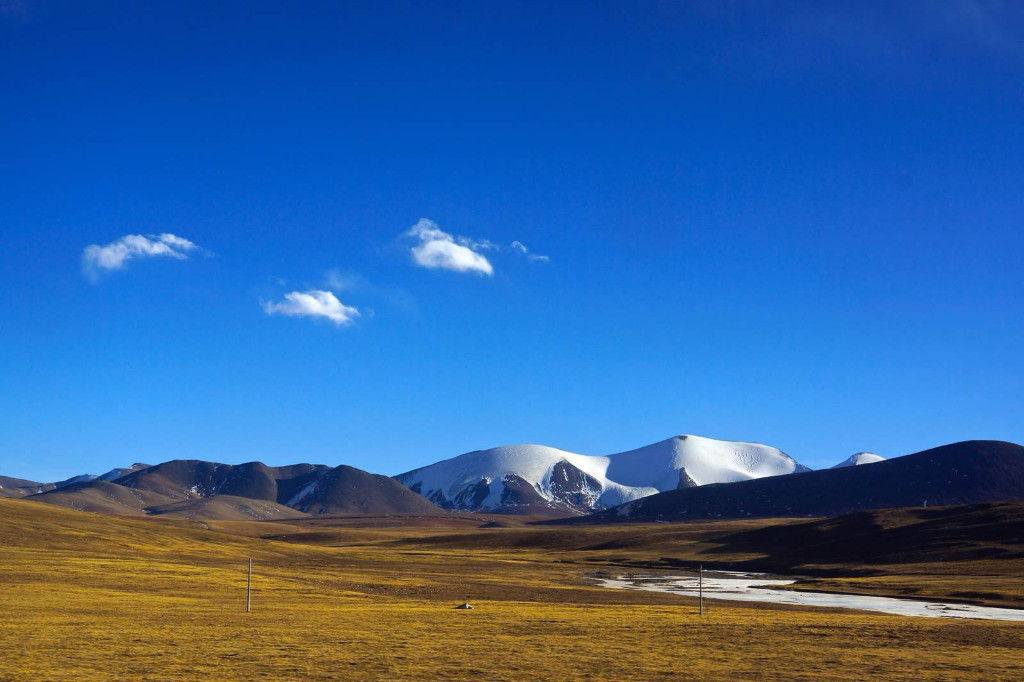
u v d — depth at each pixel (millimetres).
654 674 37375
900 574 124438
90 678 33375
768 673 38062
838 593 101188
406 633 50562
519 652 43375
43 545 122750
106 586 77125
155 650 41500
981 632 55281
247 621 55469
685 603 85688
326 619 57781
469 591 91938
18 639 44188
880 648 47438
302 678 34750
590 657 42062
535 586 102000
